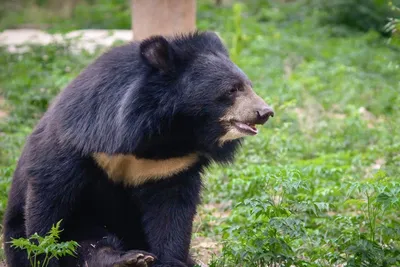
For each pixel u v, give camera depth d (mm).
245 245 11055
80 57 26234
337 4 35781
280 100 22672
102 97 10414
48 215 10539
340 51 30703
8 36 31766
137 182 10844
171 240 10953
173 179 10789
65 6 41656
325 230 12883
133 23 21812
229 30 32938
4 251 11891
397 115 21391
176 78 10562
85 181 10594
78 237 10969
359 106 23453
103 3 39875
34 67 25469
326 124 20828
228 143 11227
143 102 10391
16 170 11586
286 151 17422
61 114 10500
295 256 11172
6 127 20047
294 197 12859
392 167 15867
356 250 10602
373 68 28156
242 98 10625
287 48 30562
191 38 10984
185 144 10641
